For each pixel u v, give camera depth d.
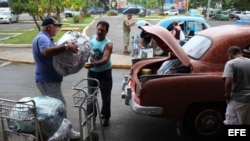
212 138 5.58
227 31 5.84
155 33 5.66
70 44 4.72
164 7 69.50
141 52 11.53
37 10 18.62
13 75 11.44
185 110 5.38
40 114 4.20
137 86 5.54
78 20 36.56
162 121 6.74
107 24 5.91
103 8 83.75
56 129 4.37
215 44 5.64
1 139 5.22
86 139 4.86
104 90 6.20
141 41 11.81
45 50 4.73
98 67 6.01
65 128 4.73
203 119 5.52
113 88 9.52
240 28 5.95
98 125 6.36
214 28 6.37
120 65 12.72
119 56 14.59
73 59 4.82
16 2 18.28
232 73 4.81
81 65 4.93
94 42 5.97
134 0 61.91
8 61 14.23
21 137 4.24
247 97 4.84
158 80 5.29
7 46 18.58
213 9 57.47
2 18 37.88
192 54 5.93
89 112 5.11
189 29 14.12
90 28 29.89
